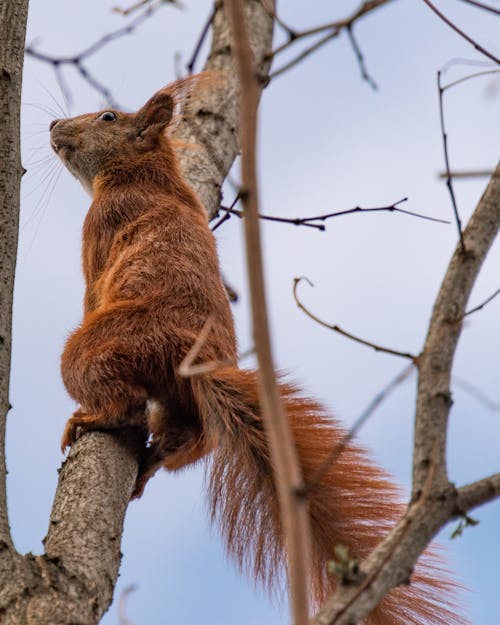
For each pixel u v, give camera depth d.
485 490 5.16
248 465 8.44
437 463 5.15
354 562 4.89
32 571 6.33
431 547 7.22
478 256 5.49
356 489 7.86
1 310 7.49
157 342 8.80
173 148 11.73
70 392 8.75
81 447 8.14
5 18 8.16
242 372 8.88
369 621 6.97
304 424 8.26
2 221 7.71
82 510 7.26
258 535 8.20
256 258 4.18
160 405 8.91
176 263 9.55
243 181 4.23
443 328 5.37
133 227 10.23
